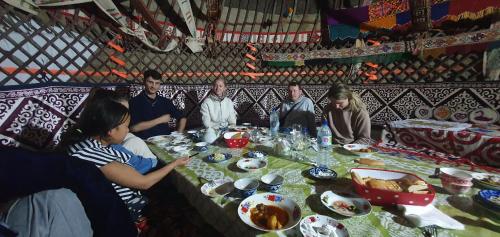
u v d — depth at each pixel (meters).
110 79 3.10
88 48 2.86
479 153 2.01
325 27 3.65
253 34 3.88
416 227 0.81
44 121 2.51
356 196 1.01
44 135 2.52
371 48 3.31
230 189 1.12
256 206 0.95
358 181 1.03
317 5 3.64
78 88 2.74
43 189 0.80
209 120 2.72
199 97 3.70
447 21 2.90
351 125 2.05
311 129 2.62
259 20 3.85
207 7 3.51
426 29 2.91
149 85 2.57
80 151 1.07
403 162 1.41
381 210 0.92
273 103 3.91
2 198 0.78
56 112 2.60
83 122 1.12
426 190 0.94
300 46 3.82
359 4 3.43
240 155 1.60
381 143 1.84
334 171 1.26
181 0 3.02
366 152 1.56
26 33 2.39
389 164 1.38
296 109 2.71
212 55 3.79
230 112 2.90
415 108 3.13
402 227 0.81
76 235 0.78
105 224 0.87
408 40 3.11
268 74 3.98
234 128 2.38
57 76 2.70
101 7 2.50
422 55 3.01
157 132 2.59
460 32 2.84
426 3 2.81
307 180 1.20
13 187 0.77
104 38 2.98
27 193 0.79
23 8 2.21
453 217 0.85
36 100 2.44
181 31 3.51
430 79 3.09
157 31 3.25
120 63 3.08
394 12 3.10
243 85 3.88
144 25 3.26
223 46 3.79
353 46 3.48
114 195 0.91
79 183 0.82
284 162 1.45
